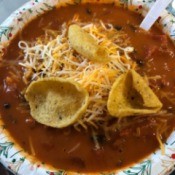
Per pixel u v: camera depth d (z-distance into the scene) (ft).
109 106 0.45
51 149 0.46
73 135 0.47
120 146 0.46
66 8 0.59
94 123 0.47
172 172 0.47
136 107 0.47
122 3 0.58
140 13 0.58
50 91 0.47
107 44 0.52
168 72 0.52
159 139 0.47
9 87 0.51
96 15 0.58
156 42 0.55
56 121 0.46
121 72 0.50
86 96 0.45
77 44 0.49
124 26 0.57
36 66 0.51
